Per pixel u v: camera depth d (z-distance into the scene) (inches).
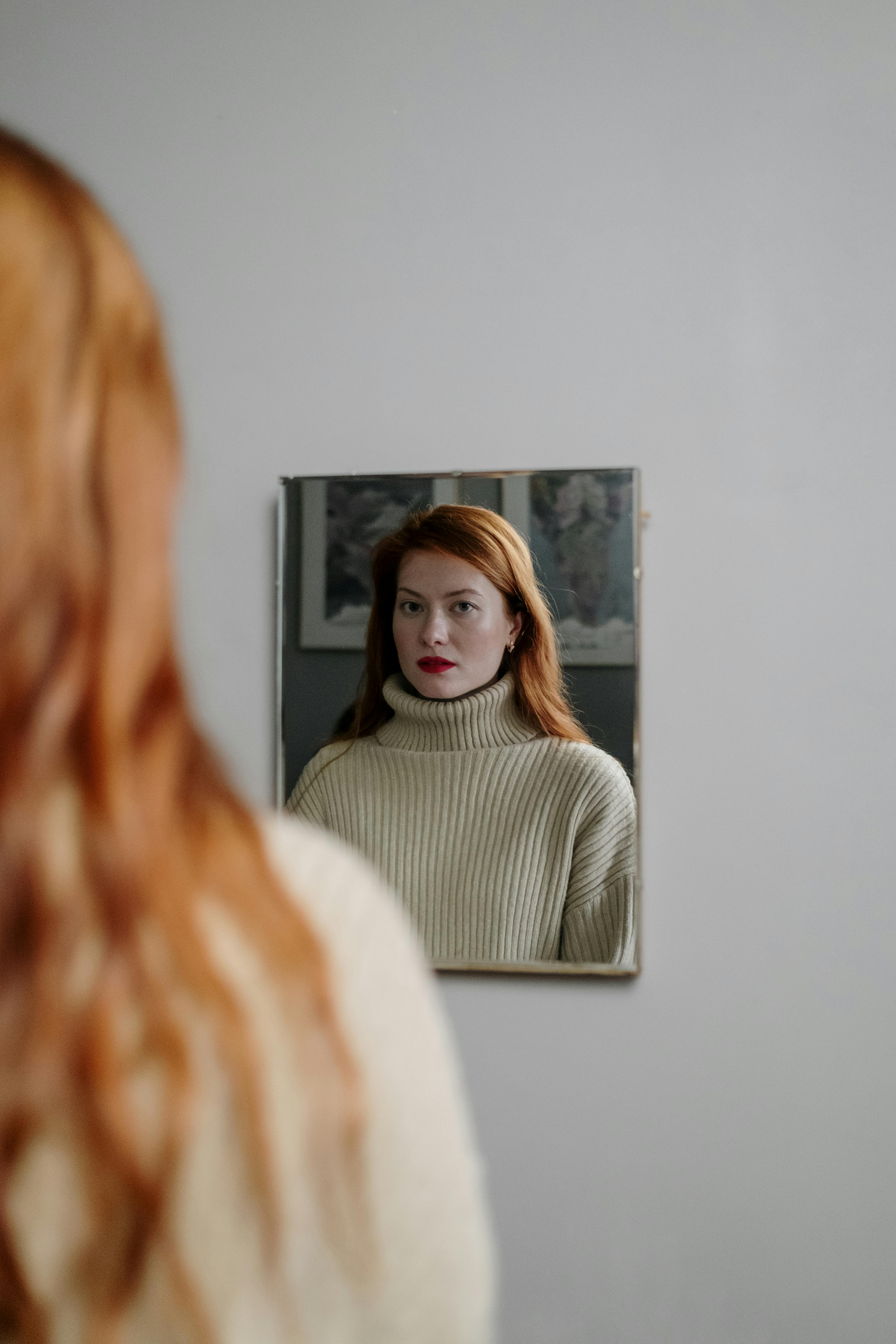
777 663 54.5
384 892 18.4
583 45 56.2
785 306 54.7
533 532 54.9
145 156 59.6
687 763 54.9
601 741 54.3
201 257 59.1
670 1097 54.7
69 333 14.4
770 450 54.7
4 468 13.6
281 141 58.6
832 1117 53.8
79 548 14.0
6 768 13.5
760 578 54.7
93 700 14.0
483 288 56.9
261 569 58.5
